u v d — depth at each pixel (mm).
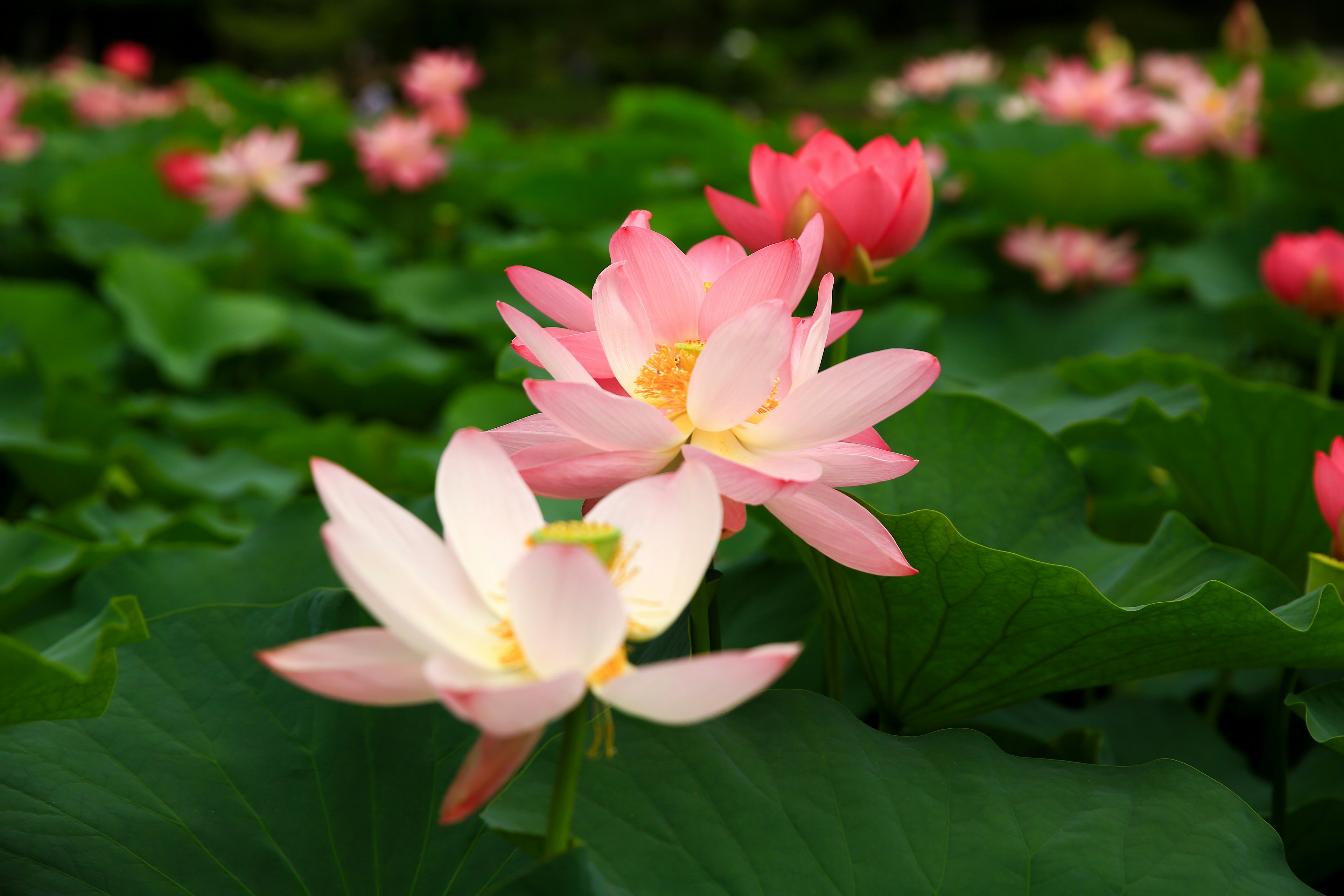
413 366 2842
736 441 907
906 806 932
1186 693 1393
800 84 20125
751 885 883
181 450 2189
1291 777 1225
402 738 1013
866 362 879
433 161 3633
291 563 1245
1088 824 936
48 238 3598
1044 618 1006
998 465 1202
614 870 870
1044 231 2859
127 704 1018
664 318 925
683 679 746
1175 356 1493
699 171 3246
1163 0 19656
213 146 4086
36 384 2146
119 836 958
